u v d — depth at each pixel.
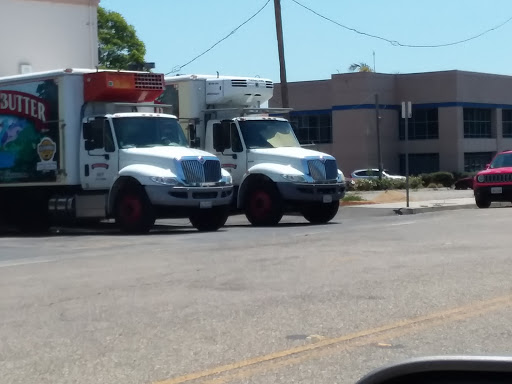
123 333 8.70
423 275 11.93
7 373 7.27
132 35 58.50
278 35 31.97
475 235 17.38
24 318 9.62
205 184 20.78
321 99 69.31
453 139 67.25
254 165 22.53
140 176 20.39
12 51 29.88
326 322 8.98
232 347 7.98
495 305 9.63
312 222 23.39
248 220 23.33
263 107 24.69
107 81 21.47
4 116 22.86
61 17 31.27
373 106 66.62
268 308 9.80
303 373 7.07
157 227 23.84
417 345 7.89
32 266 14.25
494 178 27.88
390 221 22.41
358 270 12.58
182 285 11.60
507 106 72.19
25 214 23.42
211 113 23.66
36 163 22.20
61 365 7.48
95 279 12.41
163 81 22.69
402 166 69.44
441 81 67.38
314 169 22.19
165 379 6.95
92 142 21.42
